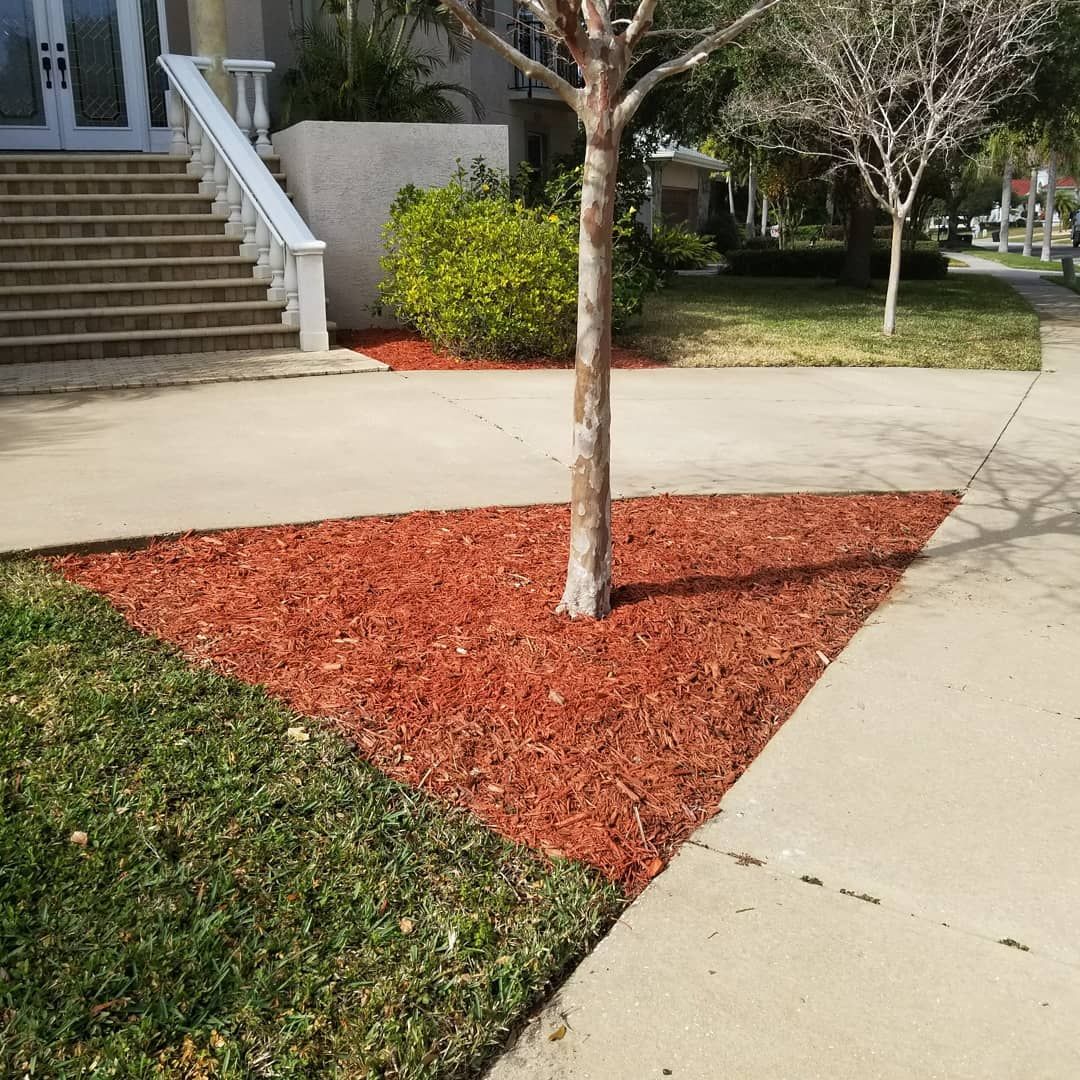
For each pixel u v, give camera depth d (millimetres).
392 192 11102
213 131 10672
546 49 19062
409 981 2232
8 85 12531
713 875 2648
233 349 9727
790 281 24984
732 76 16766
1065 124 18000
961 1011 2217
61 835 2643
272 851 2637
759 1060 2082
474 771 3051
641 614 4051
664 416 7652
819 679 3684
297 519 4988
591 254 3691
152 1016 2102
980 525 5344
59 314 9219
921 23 11961
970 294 20766
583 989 2268
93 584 4203
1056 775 3115
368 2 15055
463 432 6836
